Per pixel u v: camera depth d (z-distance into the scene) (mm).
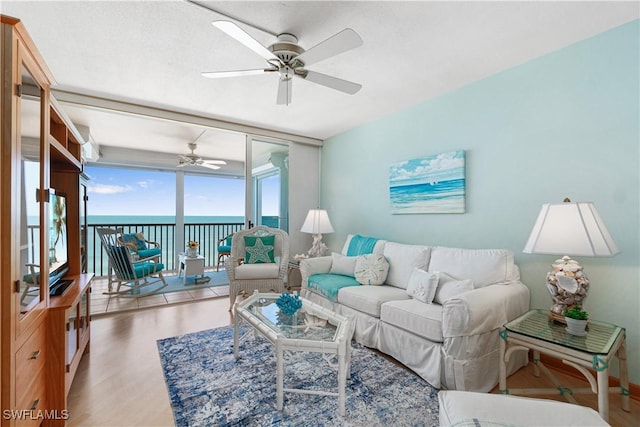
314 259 3443
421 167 3191
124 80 2697
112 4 1715
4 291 1098
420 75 2625
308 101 3227
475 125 2746
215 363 2227
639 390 1850
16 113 1147
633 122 1901
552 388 1936
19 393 1188
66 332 1571
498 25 1929
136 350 2441
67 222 2355
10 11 1751
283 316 2117
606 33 2004
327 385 1944
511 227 2492
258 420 1606
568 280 1739
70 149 2451
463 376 1808
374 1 1707
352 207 4223
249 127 4113
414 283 2447
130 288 4457
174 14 1806
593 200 2062
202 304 3771
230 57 2307
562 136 2207
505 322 2031
